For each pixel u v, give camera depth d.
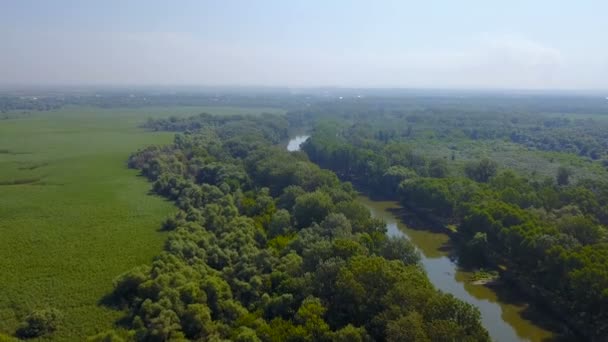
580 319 93.44
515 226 117.06
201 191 159.75
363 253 96.12
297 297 85.38
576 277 90.69
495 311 102.62
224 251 109.00
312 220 126.88
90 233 131.75
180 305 82.62
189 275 93.31
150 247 121.50
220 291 88.62
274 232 123.81
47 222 140.75
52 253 117.62
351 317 79.00
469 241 133.50
